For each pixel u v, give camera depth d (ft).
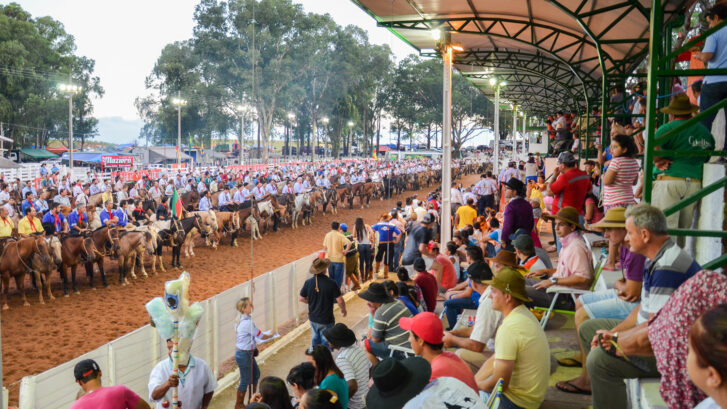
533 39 45.55
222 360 30.55
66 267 47.55
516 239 22.03
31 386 19.58
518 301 12.91
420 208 55.98
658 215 10.04
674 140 14.64
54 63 221.05
